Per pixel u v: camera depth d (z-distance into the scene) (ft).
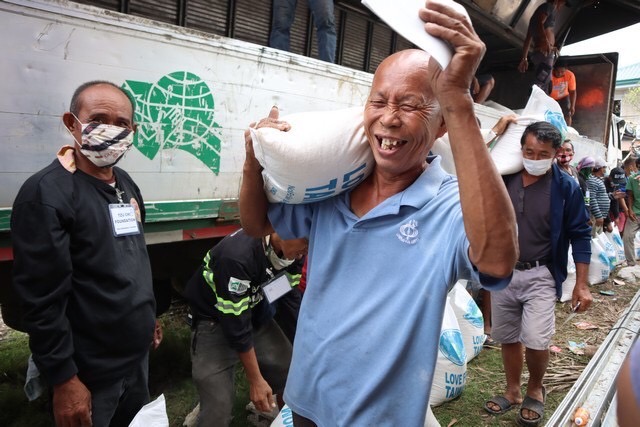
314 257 4.11
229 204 8.52
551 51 21.80
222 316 6.63
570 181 8.75
